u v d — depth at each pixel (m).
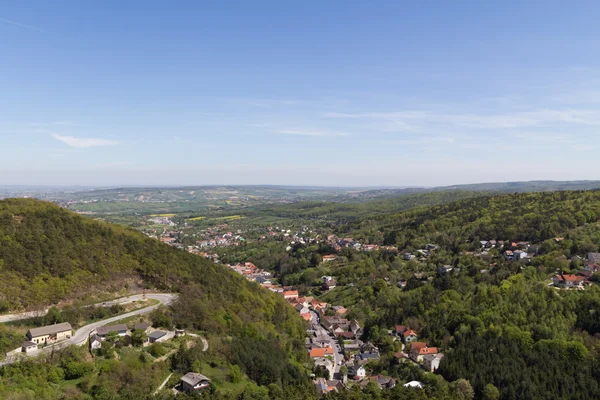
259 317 155.12
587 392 113.81
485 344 137.50
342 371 143.62
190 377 98.62
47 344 97.19
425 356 144.50
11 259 114.69
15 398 75.75
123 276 137.25
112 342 101.44
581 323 139.12
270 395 105.50
